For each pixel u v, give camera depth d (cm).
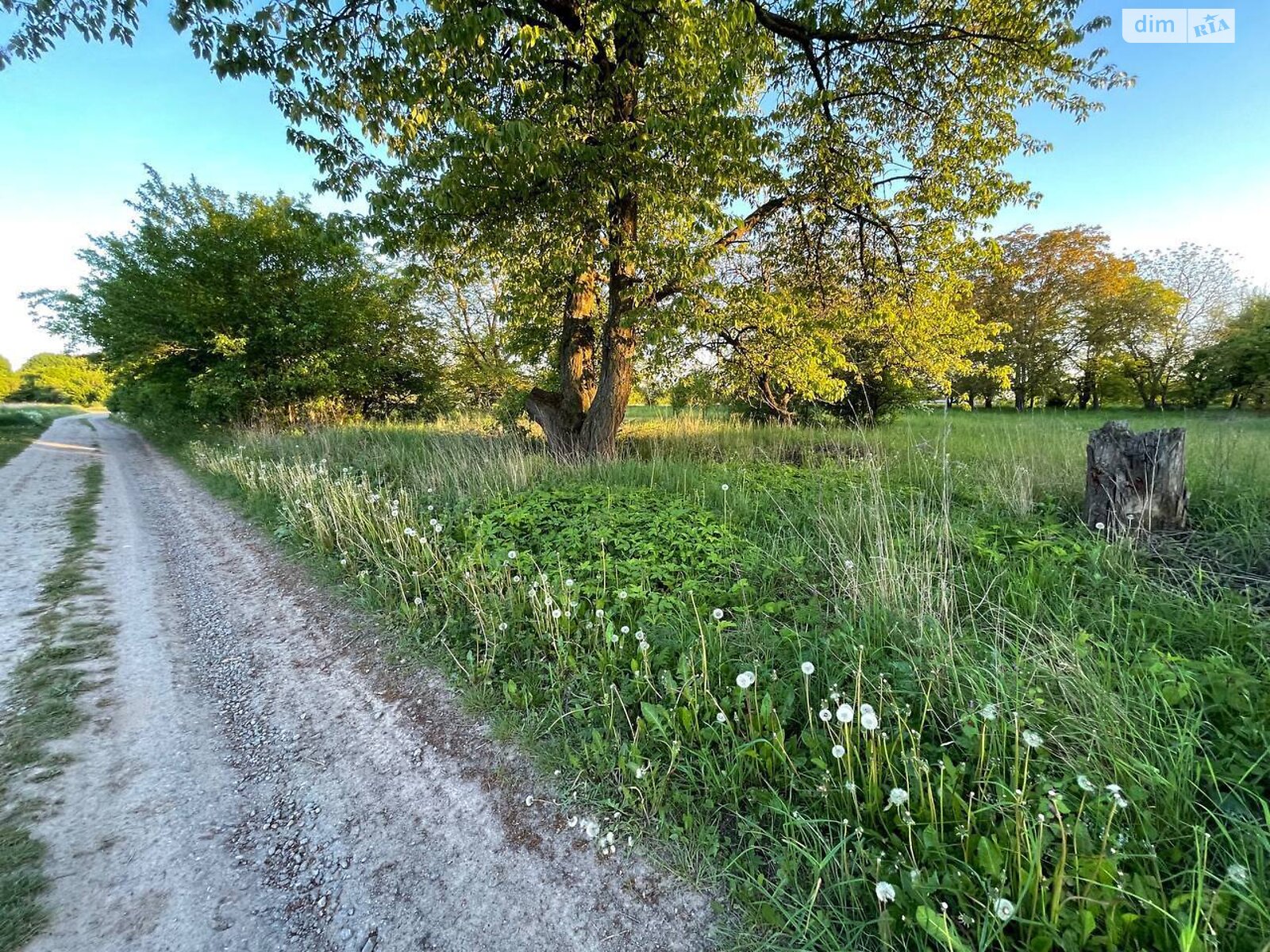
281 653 360
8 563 555
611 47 606
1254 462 483
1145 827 155
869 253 950
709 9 501
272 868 201
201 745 271
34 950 169
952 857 158
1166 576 317
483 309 1717
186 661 355
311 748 267
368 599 408
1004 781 179
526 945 170
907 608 287
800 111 771
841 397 929
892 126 853
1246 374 1589
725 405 1503
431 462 748
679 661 266
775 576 369
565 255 705
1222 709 196
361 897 188
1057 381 2528
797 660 259
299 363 1472
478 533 454
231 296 1430
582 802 219
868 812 182
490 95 597
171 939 174
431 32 482
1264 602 282
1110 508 387
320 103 601
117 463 1395
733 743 215
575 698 267
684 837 196
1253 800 168
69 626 404
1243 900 127
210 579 504
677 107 576
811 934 156
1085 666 219
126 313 1427
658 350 904
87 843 210
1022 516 437
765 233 948
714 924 169
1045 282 2422
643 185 592
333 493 588
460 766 246
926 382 1141
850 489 518
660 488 630
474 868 197
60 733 278
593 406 848
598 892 184
